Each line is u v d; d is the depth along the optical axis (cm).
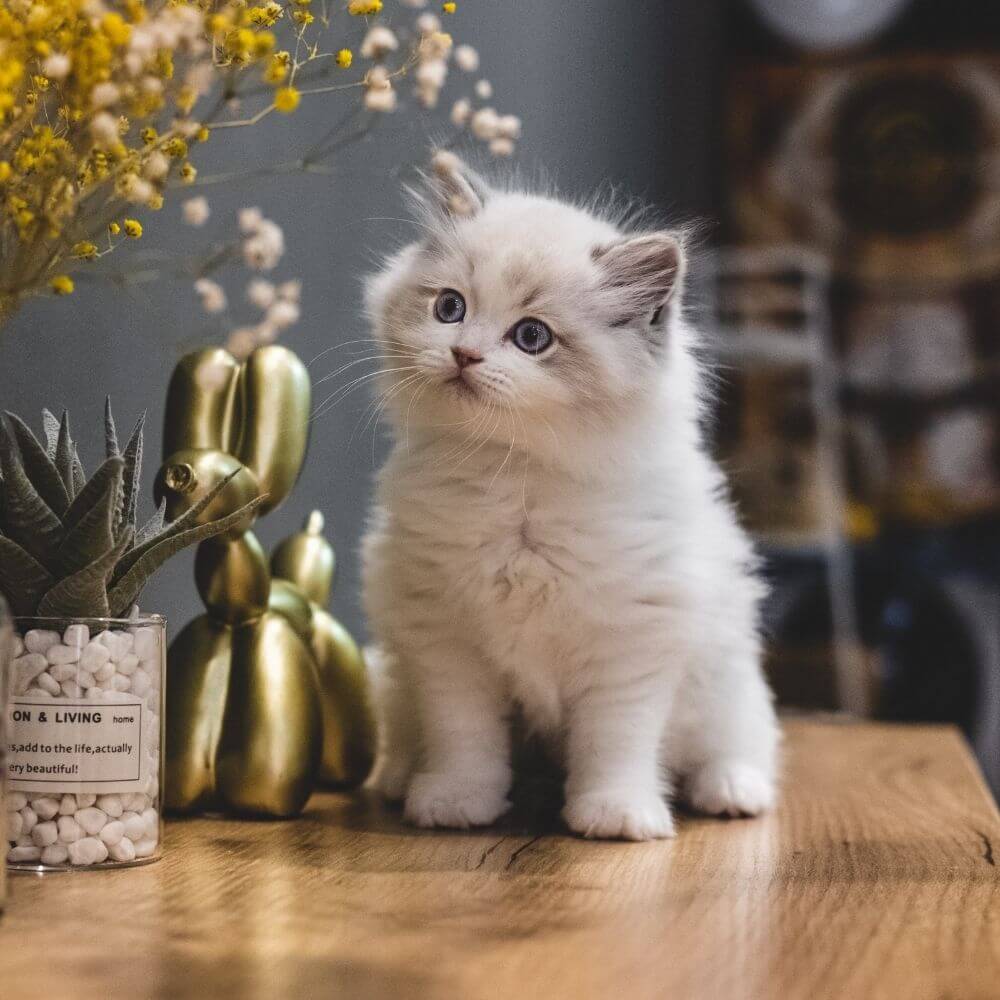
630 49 120
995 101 129
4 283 58
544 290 66
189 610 78
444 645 68
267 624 66
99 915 55
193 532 60
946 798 72
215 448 66
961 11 129
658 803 66
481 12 96
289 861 60
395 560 68
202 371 66
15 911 55
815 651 126
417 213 72
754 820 68
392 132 87
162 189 62
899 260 130
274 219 82
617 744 66
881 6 130
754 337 127
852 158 130
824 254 130
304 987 50
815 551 126
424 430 68
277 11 59
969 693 127
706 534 68
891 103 130
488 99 96
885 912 56
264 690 65
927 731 89
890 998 50
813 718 98
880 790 73
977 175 129
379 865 60
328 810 68
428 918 55
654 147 123
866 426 130
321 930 54
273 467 66
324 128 85
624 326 67
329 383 87
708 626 67
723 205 129
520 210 70
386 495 68
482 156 91
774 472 127
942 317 130
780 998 50
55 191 57
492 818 66
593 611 66
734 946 53
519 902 56
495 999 50
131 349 75
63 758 58
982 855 62
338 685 70
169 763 65
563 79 108
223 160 78
